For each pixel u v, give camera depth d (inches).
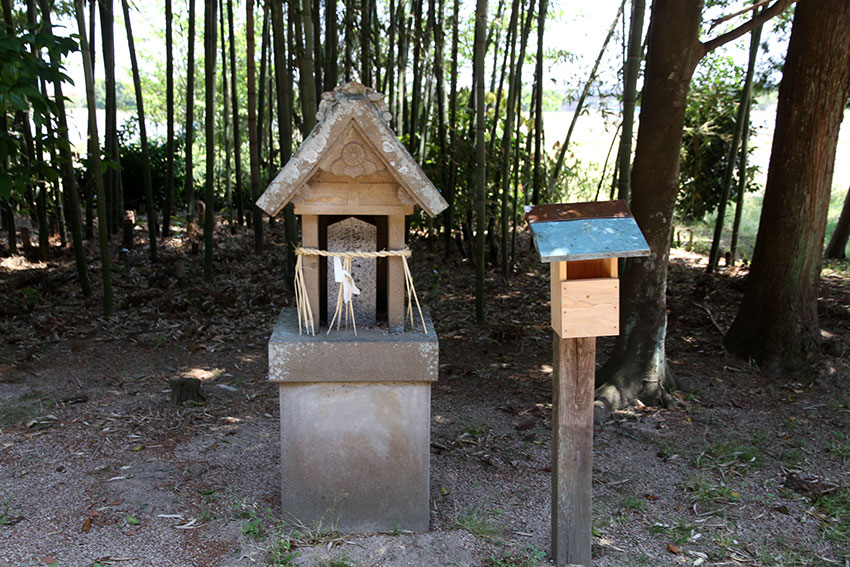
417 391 117.1
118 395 185.8
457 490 139.2
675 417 178.1
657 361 186.9
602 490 140.9
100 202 242.1
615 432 169.6
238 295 283.0
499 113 377.4
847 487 141.1
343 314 121.0
